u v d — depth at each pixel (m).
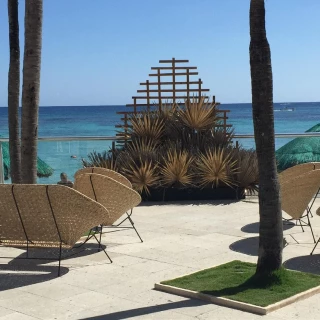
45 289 5.01
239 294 4.52
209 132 10.22
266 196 4.67
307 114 67.31
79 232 5.57
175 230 7.37
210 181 9.57
